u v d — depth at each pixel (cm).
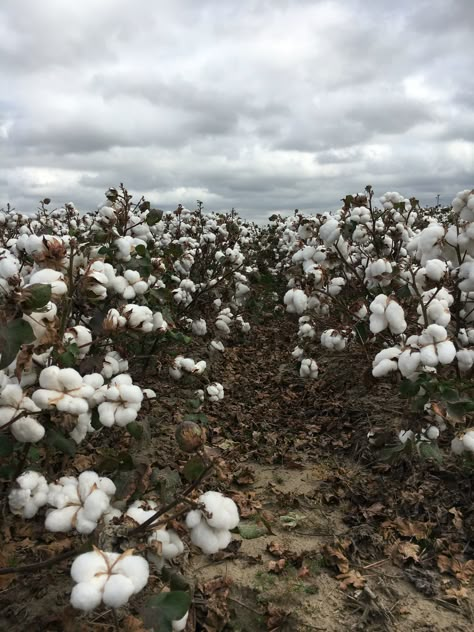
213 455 68
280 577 96
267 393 196
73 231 142
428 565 98
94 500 63
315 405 177
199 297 248
